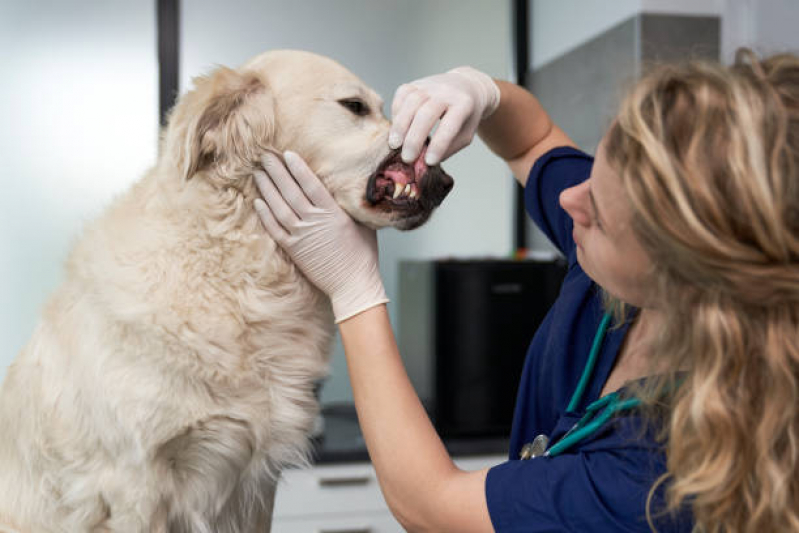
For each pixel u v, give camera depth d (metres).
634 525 0.65
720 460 0.57
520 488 0.70
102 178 2.32
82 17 2.29
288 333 1.03
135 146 2.34
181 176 0.96
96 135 2.31
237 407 0.97
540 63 2.68
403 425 0.77
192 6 2.38
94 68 2.30
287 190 0.93
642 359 0.78
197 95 0.98
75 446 0.95
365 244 0.95
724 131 0.56
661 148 0.57
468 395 2.19
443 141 0.91
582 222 0.73
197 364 0.93
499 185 2.65
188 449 0.96
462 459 2.11
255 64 1.07
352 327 0.88
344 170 1.00
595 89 2.27
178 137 0.96
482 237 2.65
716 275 0.56
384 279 2.60
